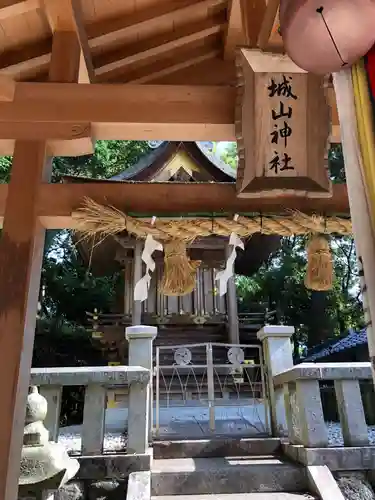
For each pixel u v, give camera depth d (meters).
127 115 2.35
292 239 15.37
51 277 13.04
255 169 2.15
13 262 2.05
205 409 6.00
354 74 1.62
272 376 4.28
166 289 2.12
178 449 3.81
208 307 8.27
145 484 2.87
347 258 15.06
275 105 2.19
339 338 11.77
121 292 10.16
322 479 2.96
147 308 8.20
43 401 2.39
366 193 1.51
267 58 2.21
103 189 2.22
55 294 12.88
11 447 1.78
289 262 14.41
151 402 4.12
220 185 2.27
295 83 2.21
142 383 3.31
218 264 8.59
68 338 11.73
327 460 3.10
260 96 2.20
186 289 2.12
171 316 8.16
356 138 1.58
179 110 2.38
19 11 2.47
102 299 12.88
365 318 1.41
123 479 2.97
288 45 1.48
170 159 8.34
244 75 2.21
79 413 10.43
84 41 2.72
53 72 2.54
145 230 2.14
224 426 4.85
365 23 1.37
